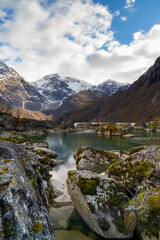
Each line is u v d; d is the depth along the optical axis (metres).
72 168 23.27
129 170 13.05
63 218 10.41
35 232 4.01
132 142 45.44
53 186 15.15
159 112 176.75
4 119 81.38
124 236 8.16
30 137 67.31
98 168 21.91
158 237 7.16
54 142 52.72
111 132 68.56
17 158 6.23
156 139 48.97
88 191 9.83
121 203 9.30
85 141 52.34
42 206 5.40
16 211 3.77
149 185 10.78
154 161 12.41
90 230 9.04
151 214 7.82
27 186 5.17
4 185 4.07
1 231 3.26
